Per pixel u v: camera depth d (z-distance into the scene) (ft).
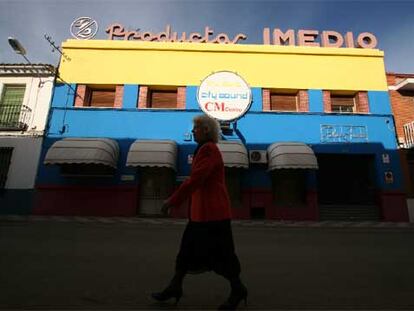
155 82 53.93
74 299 10.27
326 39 58.80
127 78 53.83
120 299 10.34
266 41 58.39
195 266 9.49
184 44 55.52
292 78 55.06
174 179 49.98
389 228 38.73
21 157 49.78
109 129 51.42
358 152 52.19
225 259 9.19
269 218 48.96
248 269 15.49
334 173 54.24
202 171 9.11
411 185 52.70
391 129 53.62
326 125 52.95
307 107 54.08
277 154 47.93
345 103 55.88
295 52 56.03
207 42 58.03
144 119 51.98
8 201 48.26
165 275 13.75
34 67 53.16
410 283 13.12
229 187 50.21
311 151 48.14
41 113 51.90
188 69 54.65
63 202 48.21
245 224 40.93
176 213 47.80
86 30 57.47
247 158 47.83
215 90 52.90
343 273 14.85
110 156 47.01
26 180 48.93
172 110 52.34
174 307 9.58
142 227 34.91
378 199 51.34
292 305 10.10
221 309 8.99
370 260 18.34
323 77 55.31
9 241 22.95
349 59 56.29
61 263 15.90
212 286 11.98
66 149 45.88
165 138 51.42
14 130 50.85
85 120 51.57
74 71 53.83
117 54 54.75
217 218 9.28
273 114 53.06
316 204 49.73
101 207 48.21
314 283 12.96
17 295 10.57
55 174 49.03
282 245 23.95
